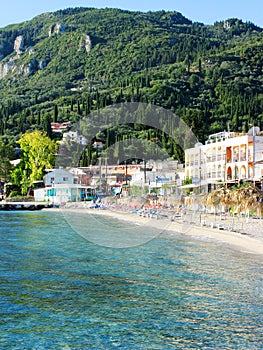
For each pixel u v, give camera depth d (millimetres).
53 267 33438
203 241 47875
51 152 129125
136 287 27125
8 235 56281
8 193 136125
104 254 40000
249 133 92188
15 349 18031
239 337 19188
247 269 32188
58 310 22641
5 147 149125
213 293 25656
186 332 19672
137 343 18547
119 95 190500
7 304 23609
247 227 55312
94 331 19859
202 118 125812
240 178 82062
